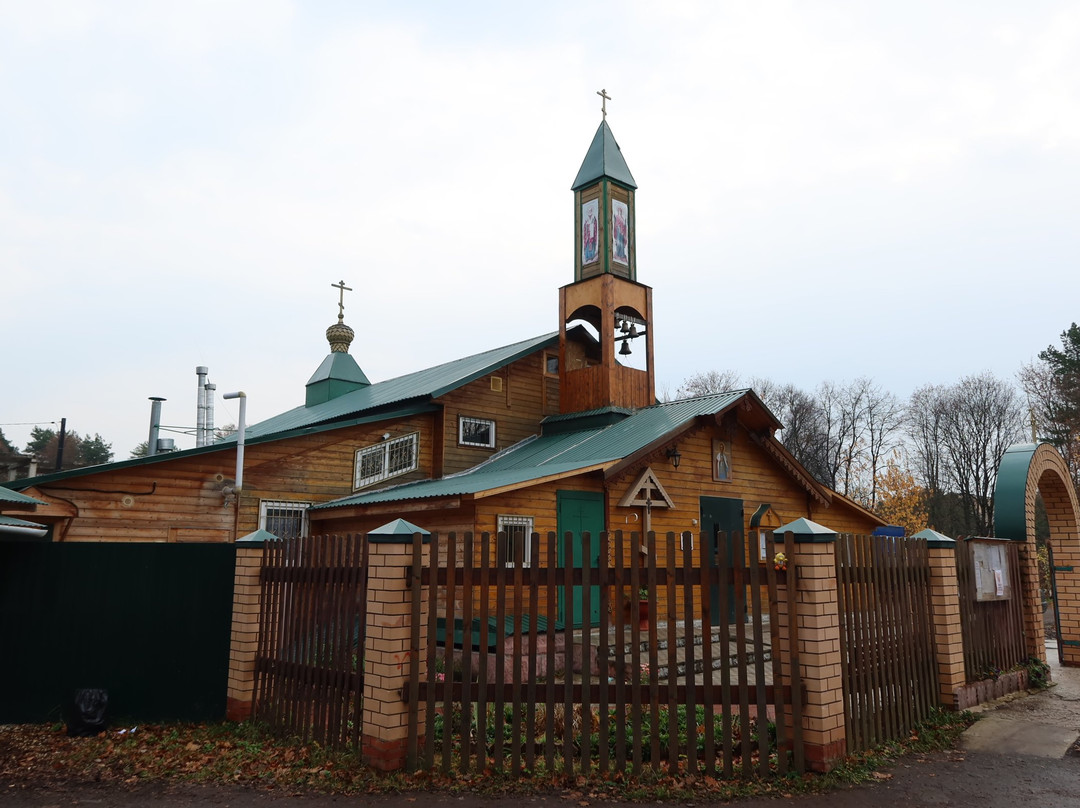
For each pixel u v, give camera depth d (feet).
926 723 27.73
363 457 57.82
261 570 29.22
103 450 215.10
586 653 21.95
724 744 21.68
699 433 55.83
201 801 21.15
